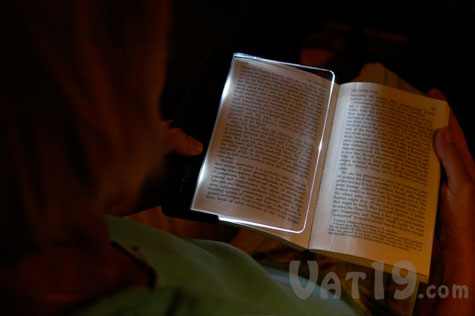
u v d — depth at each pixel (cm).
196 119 68
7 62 24
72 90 24
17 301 31
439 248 71
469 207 67
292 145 65
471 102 109
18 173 25
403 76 114
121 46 27
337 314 52
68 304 32
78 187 27
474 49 116
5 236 28
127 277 36
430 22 119
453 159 65
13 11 23
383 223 62
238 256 53
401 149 66
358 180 64
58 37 24
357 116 67
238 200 63
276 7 121
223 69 71
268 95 68
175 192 64
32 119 24
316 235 63
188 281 40
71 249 33
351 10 121
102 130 26
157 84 30
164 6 29
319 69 71
